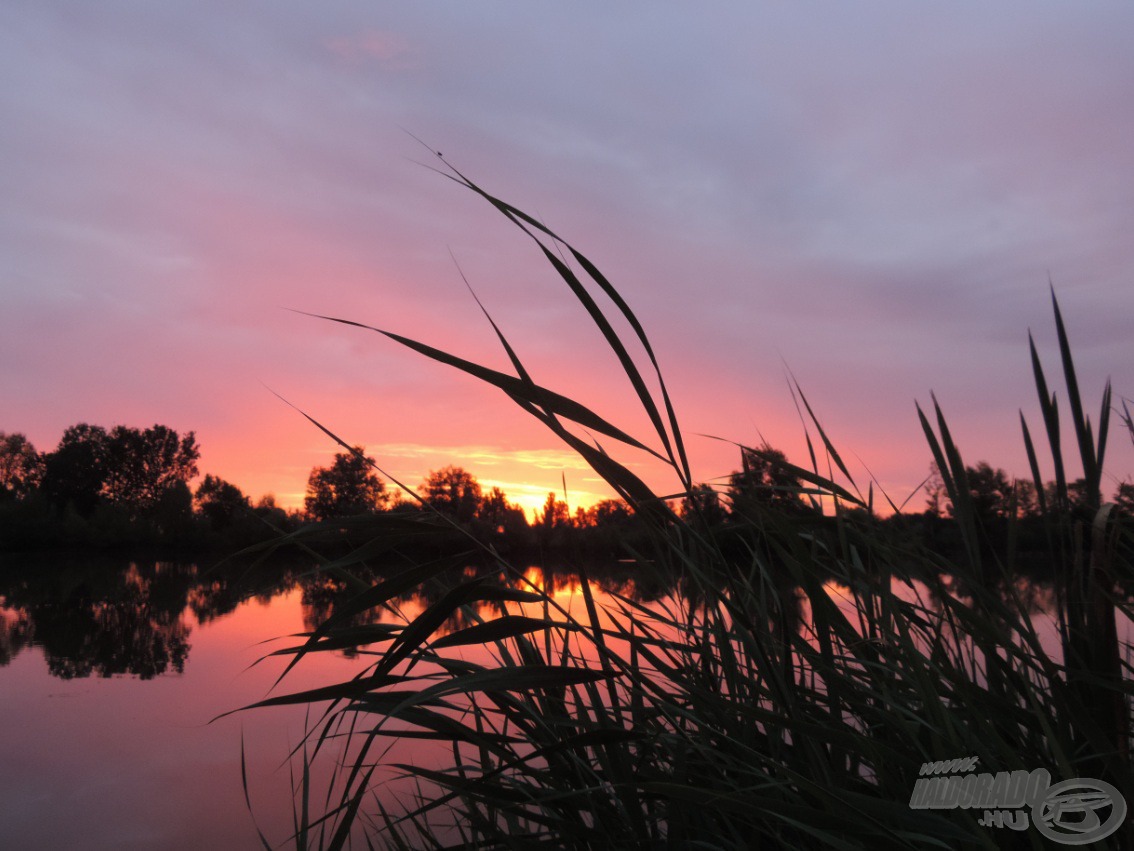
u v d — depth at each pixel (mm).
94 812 3869
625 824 888
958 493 828
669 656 895
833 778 789
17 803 4062
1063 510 805
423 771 895
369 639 855
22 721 5785
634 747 1021
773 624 892
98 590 18984
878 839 590
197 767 4398
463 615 1023
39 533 43156
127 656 8766
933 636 834
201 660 8414
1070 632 788
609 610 975
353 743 2500
